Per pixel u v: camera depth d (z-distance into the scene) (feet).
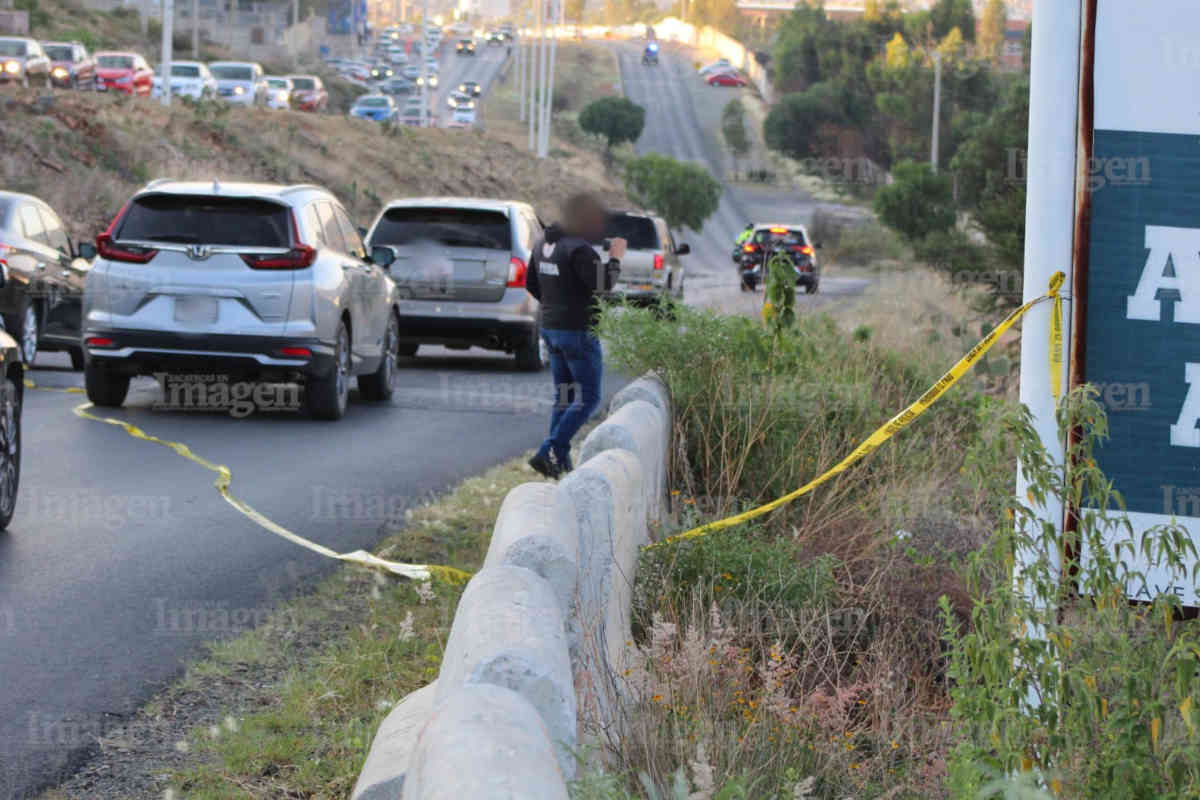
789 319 32.91
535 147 279.49
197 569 25.29
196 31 315.99
